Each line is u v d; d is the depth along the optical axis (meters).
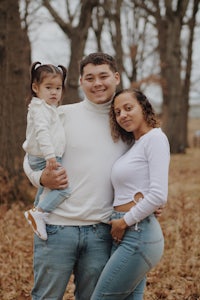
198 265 5.25
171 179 11.65
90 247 3.05
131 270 2.90
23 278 5.00
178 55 20.88
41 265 3.08
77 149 3.07
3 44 8.21
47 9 16.38
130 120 2.99
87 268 3.09
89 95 3.11
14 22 8.45
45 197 3.04
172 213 7.11
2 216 6.66
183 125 28.89
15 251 5.46
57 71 3.20
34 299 3.18
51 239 3.02
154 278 4.98
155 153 2.86
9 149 8.27
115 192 3.04
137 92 3.04
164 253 5.44
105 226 3.09
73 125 3.13
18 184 8.19
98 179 3.04
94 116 3.15
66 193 3.01
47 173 2.98
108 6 18.48
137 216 2.83
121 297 2.98
